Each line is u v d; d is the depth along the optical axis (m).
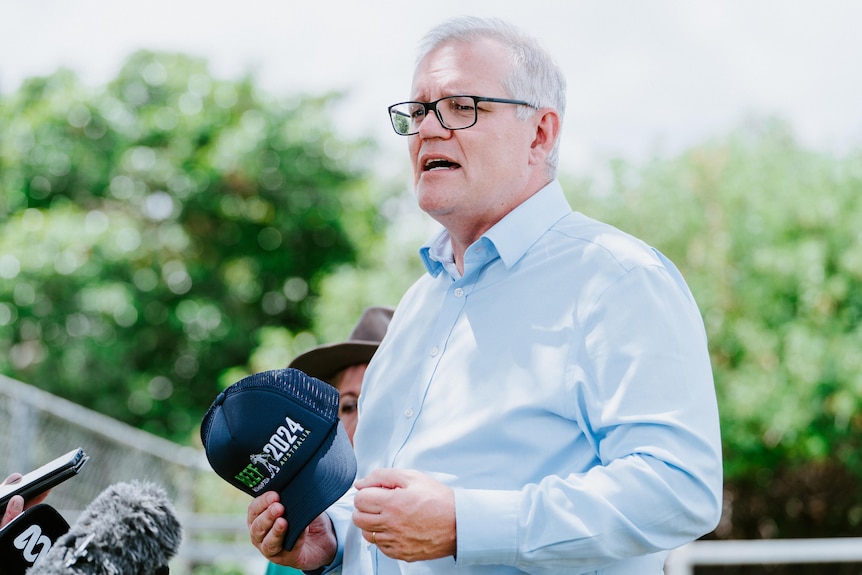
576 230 2.10
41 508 1.81
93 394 14.05
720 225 10.60
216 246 15.45
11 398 5.63
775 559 4.33
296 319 15.63
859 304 9.84
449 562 1.94
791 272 9.93
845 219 10.04
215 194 15.25
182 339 14.79
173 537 1.70
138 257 14.68
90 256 14.05
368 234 15.43
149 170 15.25
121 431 6.66
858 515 10.20
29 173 14.70
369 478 1.81
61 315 13.77
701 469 1.79
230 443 1.91
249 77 15.83
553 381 1.92
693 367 1.88
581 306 1.94
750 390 9.80
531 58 2.17
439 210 2.13
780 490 10.45
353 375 3.14
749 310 10.16
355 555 2.13
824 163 10.42
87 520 1.67
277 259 15.49
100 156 14.96
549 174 2.22
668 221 10.70
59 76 15.22
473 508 1.76
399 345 2.27
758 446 9.98
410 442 2.04
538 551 1.75
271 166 15.34
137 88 15.55
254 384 1.93
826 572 10.33
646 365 1.84
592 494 1.75
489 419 1.94
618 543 1.75
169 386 14.67
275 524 1.92
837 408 9.58
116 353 13.97
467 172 2.10
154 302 14.63
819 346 9.62
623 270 1.94
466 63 2.13
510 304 2.04
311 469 1.92
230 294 15.27
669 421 1.79
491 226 2.17
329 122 15.72
